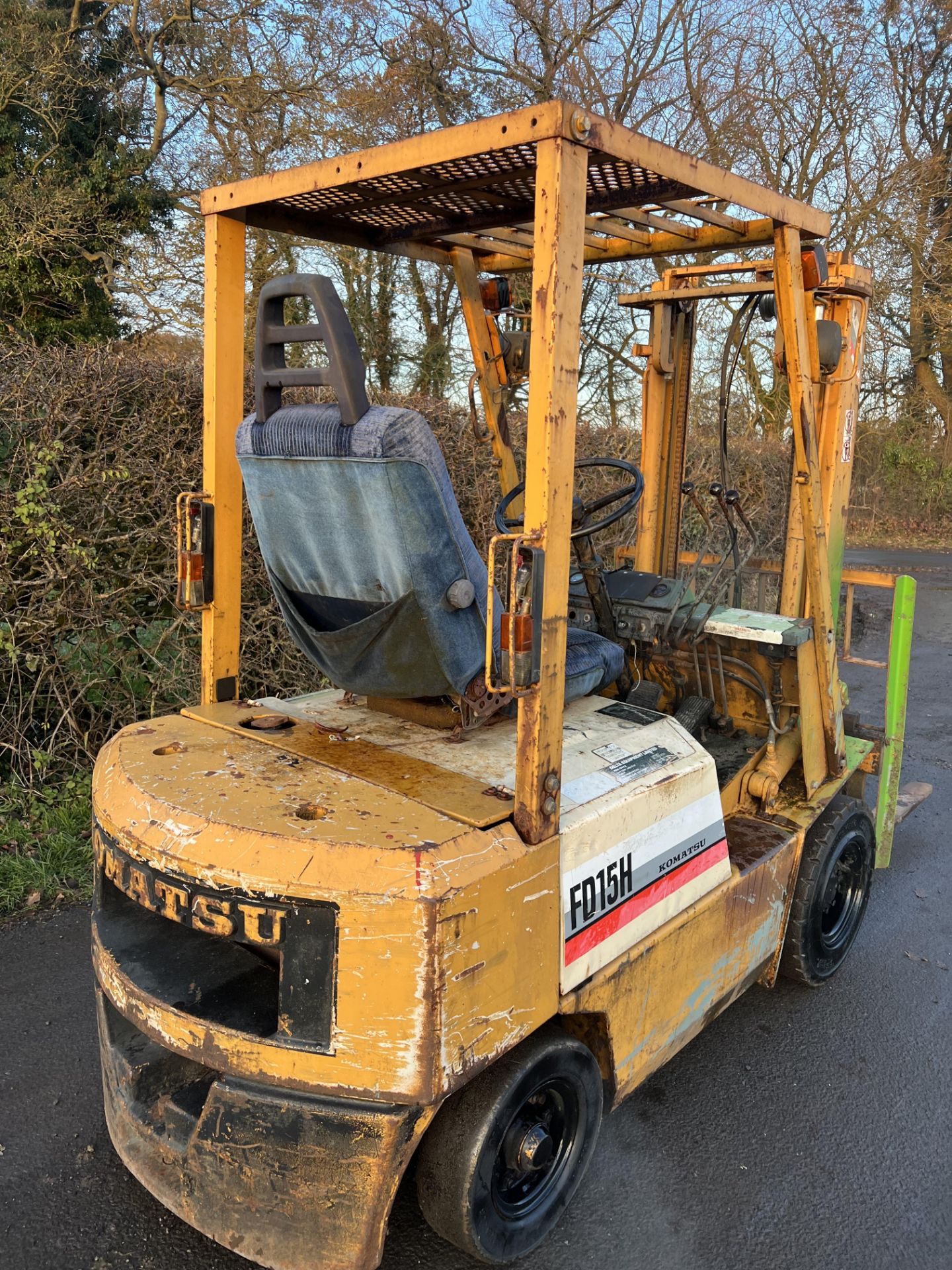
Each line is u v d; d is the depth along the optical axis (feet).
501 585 13.88
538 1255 7.34
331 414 6.62
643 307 12.09
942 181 53.62
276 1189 6.10
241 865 5.81
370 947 5.64
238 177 44.14
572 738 7.96
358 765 7.03
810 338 9.59
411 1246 7.38
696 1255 7.41
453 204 8.18
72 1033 9.83
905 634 12.77
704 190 6.93
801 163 48.16
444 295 49.52
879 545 63.87
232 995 6.60
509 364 10.63
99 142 47.44
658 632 9.89
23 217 43.96
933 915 13.28
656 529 12.50
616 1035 7.43
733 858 9.15
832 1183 8.22
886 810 13.57
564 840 6.52
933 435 68.39
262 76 43.55
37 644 14.64
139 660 15.92
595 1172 8.23
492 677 5.93
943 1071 9.84
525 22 42.70
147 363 15.28
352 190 7.55
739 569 11.26
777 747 10.41
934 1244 7.61
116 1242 7.32
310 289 6.40
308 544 7.21
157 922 7.59
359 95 41.86
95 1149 8.27
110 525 15.07
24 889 12.60
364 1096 5.79
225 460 8.32
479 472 19.67
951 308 55.16
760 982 10.33
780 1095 9.35
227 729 7.87
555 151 5.36
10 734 14.84
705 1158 8.47
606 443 24.63
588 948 6.85
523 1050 6.68
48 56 45.14
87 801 14.53
